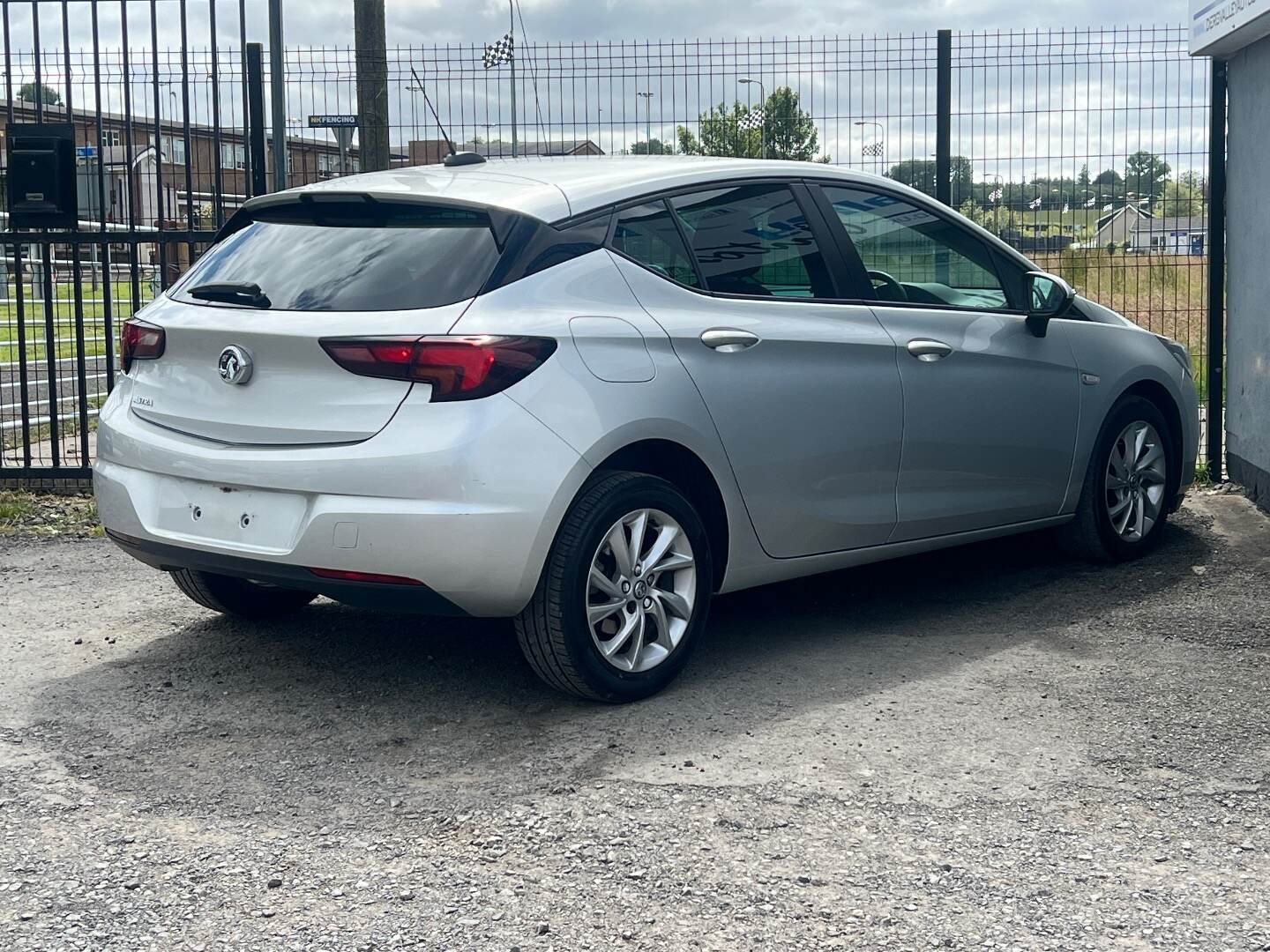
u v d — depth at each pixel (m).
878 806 3.65
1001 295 5.90
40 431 9.67
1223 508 7.76
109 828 3.57
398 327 4.09
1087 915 3.05
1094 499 6.26
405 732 4.27
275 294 4.41
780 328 4.85
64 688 4.73
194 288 4.66
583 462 4.18
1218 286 8.45
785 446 4.84
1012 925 3.01
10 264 10.01
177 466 4.43
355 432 4.10
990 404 5.62
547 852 3.39
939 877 3.24
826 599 5.86
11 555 6.89
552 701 4.54
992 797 3.71
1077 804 3.66
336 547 4.09
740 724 4.29
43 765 4.02
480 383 4.04
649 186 4.75
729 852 3.38
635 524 4.42
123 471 4.67
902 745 4.09
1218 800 3.68
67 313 11.05
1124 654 5.01
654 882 3.22
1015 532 5.95
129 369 4.83
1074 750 4.05
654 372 4.42
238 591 5.39
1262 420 7.77
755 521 4.80
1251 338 7.95
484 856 3.38
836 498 5.06
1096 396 6.17
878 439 5.16
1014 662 4.92
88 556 6.86
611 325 4.37
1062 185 8.41
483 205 4.37
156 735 4.26
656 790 3.77
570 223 4.46
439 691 4.65
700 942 2.94
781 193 5.17
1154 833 3.48
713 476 4.63
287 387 4.23
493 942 2.95
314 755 4.09
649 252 4.64
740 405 4.67
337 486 4.08
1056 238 8.46
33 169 8.24
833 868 3.29
